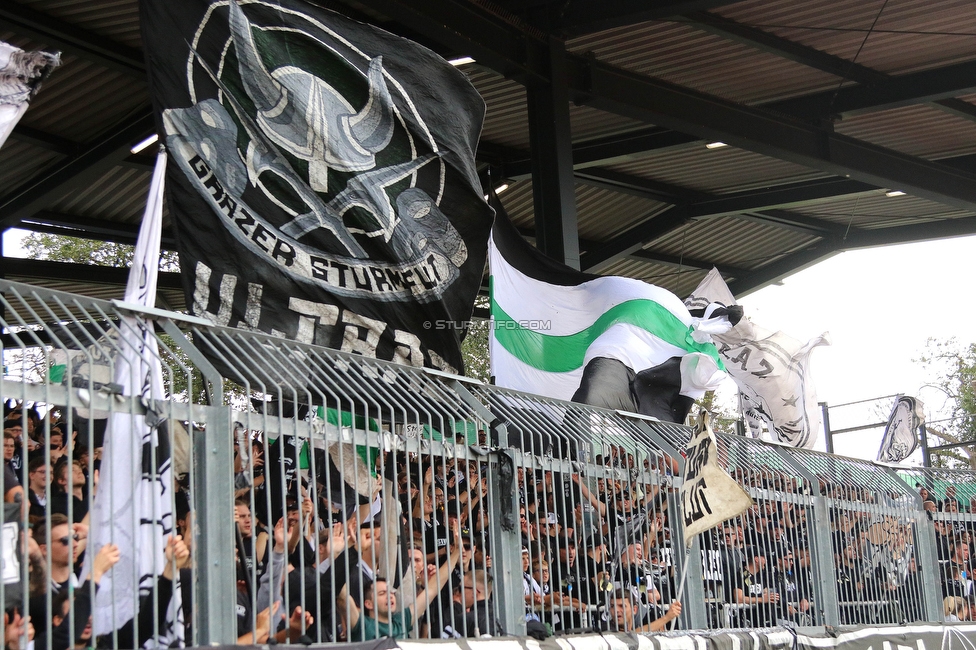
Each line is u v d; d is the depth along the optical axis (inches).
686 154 660.1
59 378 204.2
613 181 683.4
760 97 609.0
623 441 292.5
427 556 244.7
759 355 479.2
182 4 233.9
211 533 179.2
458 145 276.1
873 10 514.0
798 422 478.0
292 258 242.1
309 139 248.5
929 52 561.9
